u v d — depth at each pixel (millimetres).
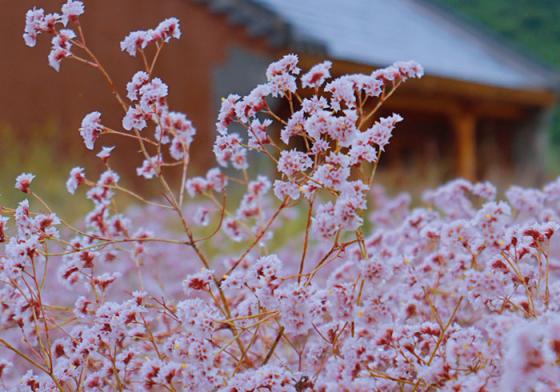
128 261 2973
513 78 15727
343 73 9734
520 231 1647
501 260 1655
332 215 1584
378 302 1601
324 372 1798
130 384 1753
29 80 7137
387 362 1666
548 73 16594
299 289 1523
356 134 1580
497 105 15773
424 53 13648
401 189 9453
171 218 5051
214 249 4621
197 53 8969
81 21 7602
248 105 1736
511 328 1363
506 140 16984
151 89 1824
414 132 14227
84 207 5457
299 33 8867
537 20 27859
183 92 8789
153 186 7461
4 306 1864
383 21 15445
